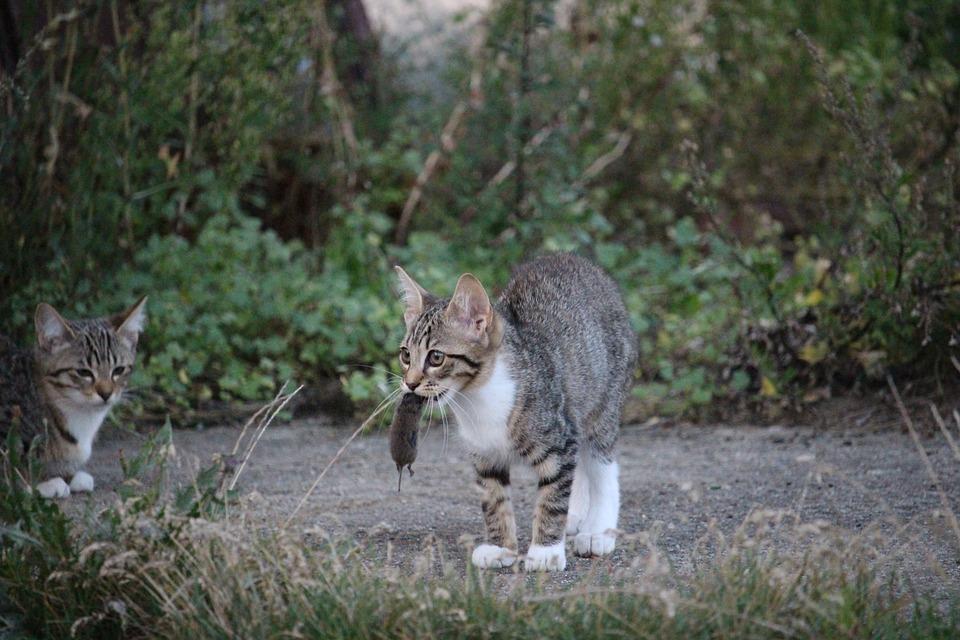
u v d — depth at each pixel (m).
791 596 5.14
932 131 12.39
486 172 13.98
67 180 10.12
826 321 9.87
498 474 6.71
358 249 11.74
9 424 7.68
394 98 14.27
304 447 9.13
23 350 8.20
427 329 6.59
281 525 5.96
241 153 11.23
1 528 5.40
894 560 6.07
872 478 7.92
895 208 9.36
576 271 7.66
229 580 5.21
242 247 11.03
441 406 6.68
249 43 10.91
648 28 14.66
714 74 14.95
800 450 8.77
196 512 5.71
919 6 14.69
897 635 5.05
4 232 9.41
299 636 4.89
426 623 4.93
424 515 7.38
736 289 10.12
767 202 14.50
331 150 13.17
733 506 7.44
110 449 9.01
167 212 11.00
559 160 12.70
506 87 13.38
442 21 15.53
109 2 10.77
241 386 10.05
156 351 10.27
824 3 15.02
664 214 14.19
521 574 6.34
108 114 10.38
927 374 9.63
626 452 8.98
